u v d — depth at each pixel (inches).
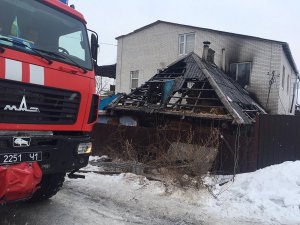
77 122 187.8
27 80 160.4
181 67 530.3
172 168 287.1
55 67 174.6
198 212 220.8
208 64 596.4
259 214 220.8
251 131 386.0
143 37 925.2
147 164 321.4
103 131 406.9
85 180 279.0
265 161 346.0
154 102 466.9
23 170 155.7
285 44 666.8
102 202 230.7
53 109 173.9
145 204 230.5
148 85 498.6
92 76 199.2
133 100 490.9
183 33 834.8
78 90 186.9
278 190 257.1
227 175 309.6
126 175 291.1
